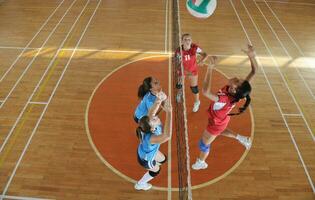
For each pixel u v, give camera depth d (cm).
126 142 604
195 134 622
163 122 636
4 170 538
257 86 757
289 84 769
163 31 970
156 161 488
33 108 668
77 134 615
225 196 512
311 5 1192
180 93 670
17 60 812
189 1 577
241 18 1072
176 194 512
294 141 621
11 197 496
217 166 563
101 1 1145
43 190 509
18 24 976
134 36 938
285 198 516
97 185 522
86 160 565
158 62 823
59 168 547
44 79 751
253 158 581
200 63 618
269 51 892
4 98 689
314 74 806
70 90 721
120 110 675
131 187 521
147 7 1116
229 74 789
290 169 564
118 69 794
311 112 691
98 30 962
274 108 697
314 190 531
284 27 1030
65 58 828
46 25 977
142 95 500
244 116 672
